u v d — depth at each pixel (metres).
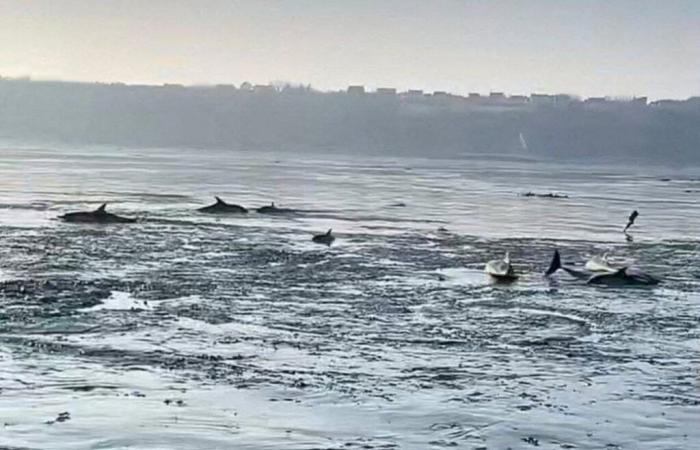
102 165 138.25
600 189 118.81
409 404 17.98
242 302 28.66
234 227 52.38
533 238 52.03
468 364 21.50
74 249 39.56
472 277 36.00
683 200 98.25
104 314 25.72
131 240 43.97
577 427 16.94
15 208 59.38
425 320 26.80
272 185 99.56
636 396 19.12
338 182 110.88
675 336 25.72
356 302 29.42
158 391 18.34
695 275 38.88
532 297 31.67
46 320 24.53
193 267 35.78
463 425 16.84
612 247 48.91
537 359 22.25
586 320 27.62
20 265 34.12
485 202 82.75
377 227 55.38
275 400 17.98
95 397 17.78
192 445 15.36
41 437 15.49
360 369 20.66
